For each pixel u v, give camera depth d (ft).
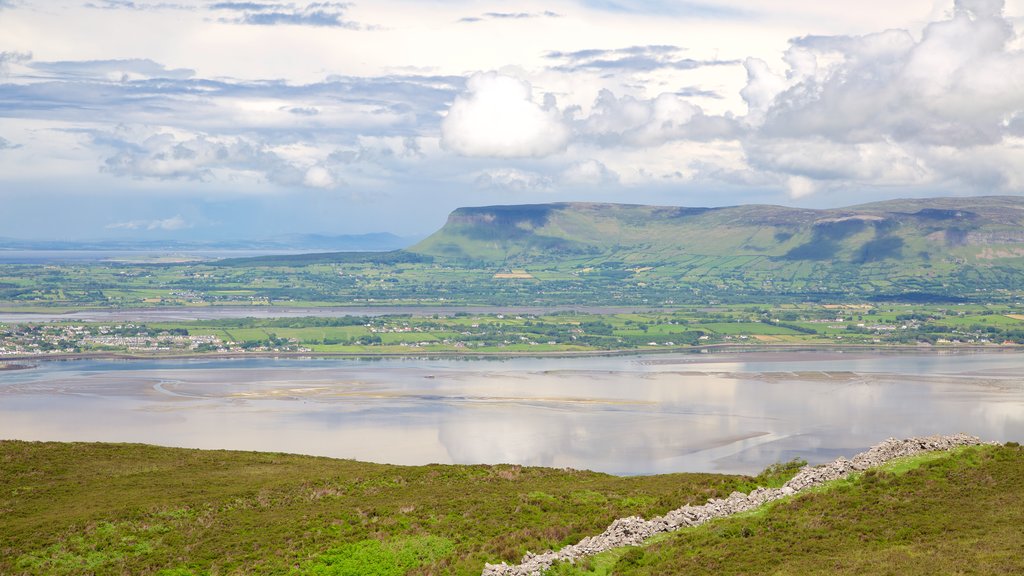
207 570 205.26
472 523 222.28
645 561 173.88
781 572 156.25
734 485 219.20
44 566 211.20
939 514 177.17
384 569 196.03
